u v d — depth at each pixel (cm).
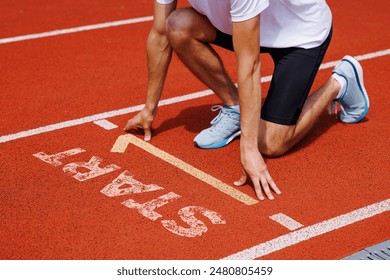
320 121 593
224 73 533
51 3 936
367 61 743
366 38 815
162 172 504
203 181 493
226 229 438
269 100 510
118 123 585
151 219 447
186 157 527
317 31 505
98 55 750
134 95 646
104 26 848
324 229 440
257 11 432
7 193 474
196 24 509
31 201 465
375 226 445
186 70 711
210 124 586
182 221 446
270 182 470
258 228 440
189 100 636
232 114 537
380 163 524
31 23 852
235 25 438
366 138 564
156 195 474
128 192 477
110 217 448
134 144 546
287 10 494
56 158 522
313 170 510
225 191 480
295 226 442
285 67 505
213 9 485
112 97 641
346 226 444
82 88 659
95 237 429
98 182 489
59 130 570
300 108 509
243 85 450
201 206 462
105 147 541
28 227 438
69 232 433
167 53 528
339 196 477
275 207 462
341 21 872
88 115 601
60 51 760
